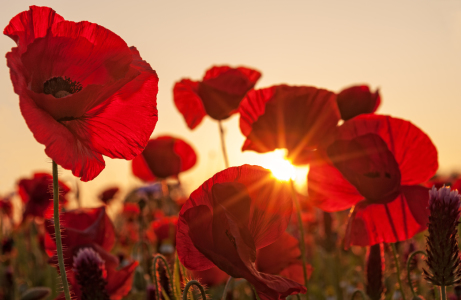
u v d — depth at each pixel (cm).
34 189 90
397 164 46
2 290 83
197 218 35
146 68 39
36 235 114
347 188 49
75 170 36
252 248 35
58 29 37
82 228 59
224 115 61
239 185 35
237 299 68
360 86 53
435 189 42
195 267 37
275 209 37
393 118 47
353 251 101
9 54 35
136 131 39
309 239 110
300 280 51
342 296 82
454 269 41
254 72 66
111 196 122
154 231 80
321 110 50
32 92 35
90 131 38
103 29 38
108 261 53
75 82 38
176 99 65
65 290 35
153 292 53
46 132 35
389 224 46
